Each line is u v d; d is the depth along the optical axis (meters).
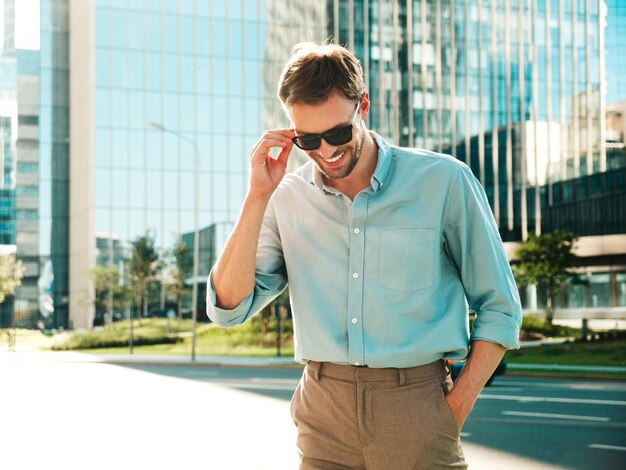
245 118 60.12
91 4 59.00
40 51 67.56
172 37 59.62
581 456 8.27
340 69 1.91
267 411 12.72
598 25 58.56
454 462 2.06
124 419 11.63
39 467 7.66
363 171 2.10
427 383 2.05
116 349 43.00
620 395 16.14
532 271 38.91
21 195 66.75
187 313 54.50
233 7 60.09
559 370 24.53
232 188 59.78
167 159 59.47
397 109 56.16
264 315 40.88
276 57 60.00
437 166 2.09
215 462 7.90
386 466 2.04
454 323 2.09
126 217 58.97
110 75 59.03
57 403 14.09
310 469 2.13
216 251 59.00
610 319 40.28
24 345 49.56
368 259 2.06
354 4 56.69
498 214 55.84
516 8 57.38
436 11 57.03
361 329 2.05
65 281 66.50
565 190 54.06
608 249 44.88
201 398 15.16
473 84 56.91
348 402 2.06
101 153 58.81
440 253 2.10
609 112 57.88
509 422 11.34
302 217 2.14
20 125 67.19
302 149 1.97
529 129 57.00
